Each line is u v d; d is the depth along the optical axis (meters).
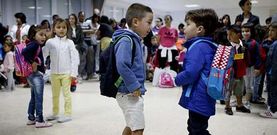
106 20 6.44
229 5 11.37
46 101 4.57
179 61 6.10
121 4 10.23
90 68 7.11
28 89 5.79
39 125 3.25
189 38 2.13
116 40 2.00
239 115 3.87
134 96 2.01
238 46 3.81
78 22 7.04
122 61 1.90
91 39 7.09
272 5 11.45
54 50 3.42
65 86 3.51
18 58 3.27
